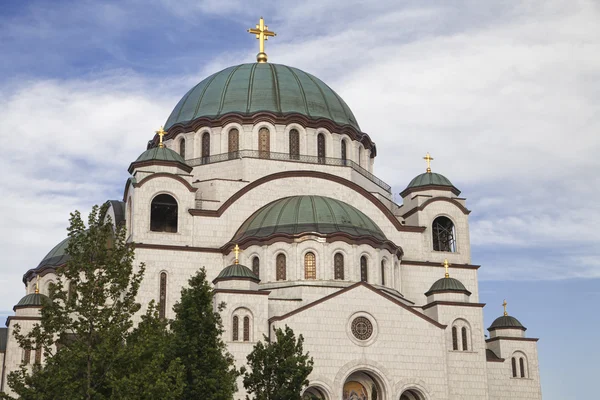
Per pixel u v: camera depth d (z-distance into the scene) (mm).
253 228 79875
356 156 94375
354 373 71875
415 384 71875
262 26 105562
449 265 85562
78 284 51625
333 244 77000
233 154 89250
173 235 79938
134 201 79688
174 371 50281
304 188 86188
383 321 72562
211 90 95438
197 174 89750
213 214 81938
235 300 70875
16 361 79125
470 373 75562
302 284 75250
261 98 92875
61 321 50250
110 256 52281
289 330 58875
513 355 85688
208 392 52719
